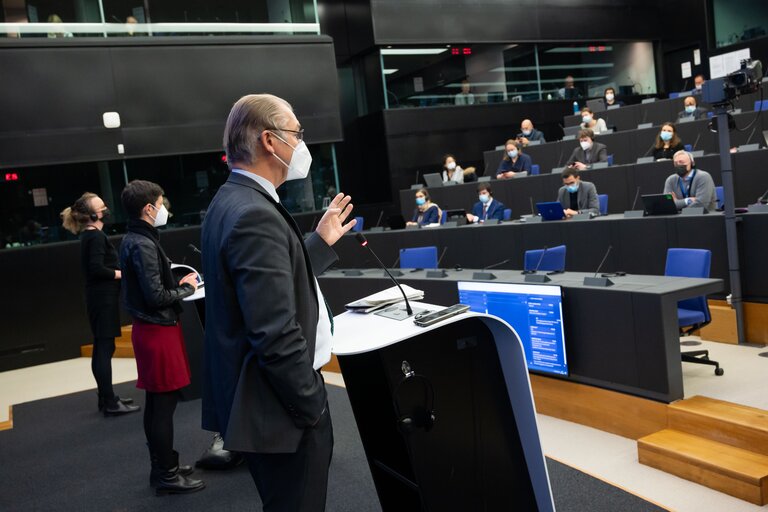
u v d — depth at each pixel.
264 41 9.38
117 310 5.30
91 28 8.53
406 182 11.95
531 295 4.19
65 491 3.79
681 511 2.90
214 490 3.55
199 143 8.98
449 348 1.93
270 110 1.72
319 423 1.68
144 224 3.42
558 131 13.09
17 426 5.38
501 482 1.96
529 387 1.90
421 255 6.61
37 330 8.07
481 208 8.48
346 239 8.18
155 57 8.74
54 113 8.22
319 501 1.68
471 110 12.38
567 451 3.69
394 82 11.95
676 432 3.49
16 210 8.12
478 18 12.39
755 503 2.90
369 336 1.71
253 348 1.53
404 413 1.86
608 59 13.80
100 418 5.33
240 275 1.54
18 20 8.19
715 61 12.16
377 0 11.71
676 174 6.37
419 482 1.88
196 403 5.38
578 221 6.27
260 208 1.58
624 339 3.74
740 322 5.06
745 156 6.84
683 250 4.62
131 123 8.61
